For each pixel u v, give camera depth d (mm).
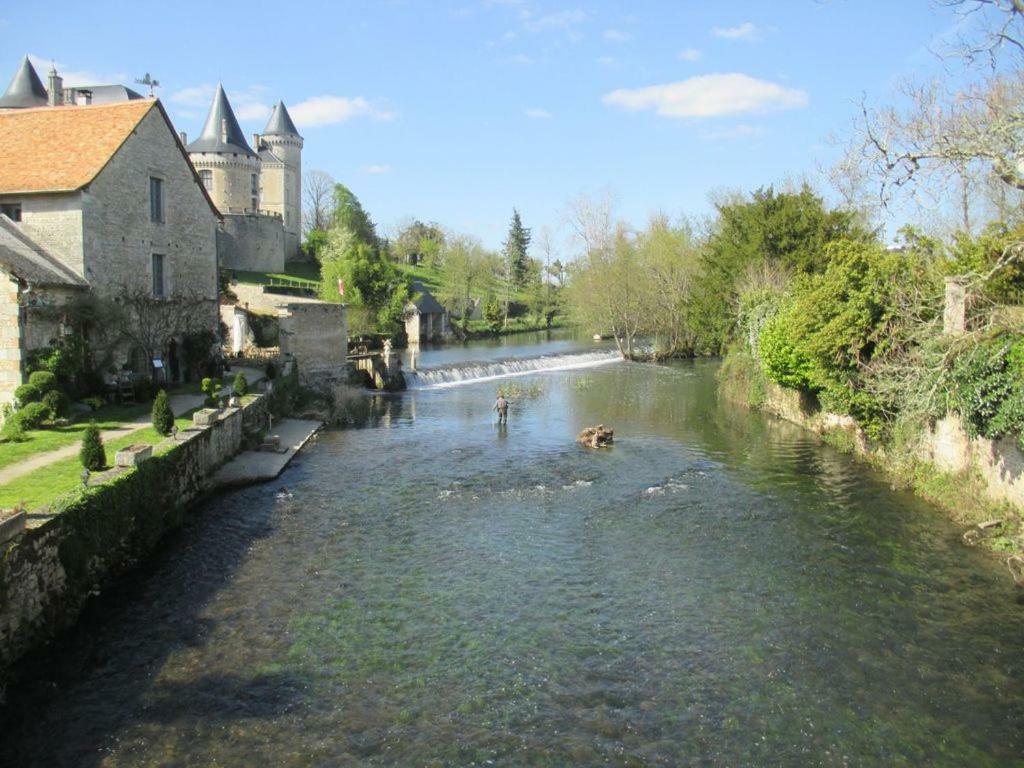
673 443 28203
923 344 20219
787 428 31094
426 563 16172
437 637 12906
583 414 35062
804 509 19641
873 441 24281
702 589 14820
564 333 91125
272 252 88000
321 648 12492
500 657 12242
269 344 53500
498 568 15914
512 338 83500
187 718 10523
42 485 15695
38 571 12156
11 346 22328
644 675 11727
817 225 46938
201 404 27172
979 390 17328
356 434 30359
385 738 10117
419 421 33406
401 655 12289
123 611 13703
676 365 57688
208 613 13695
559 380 48031
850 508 19672
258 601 14234
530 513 19609
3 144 28922
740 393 38344
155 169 31281
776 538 17531
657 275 63188
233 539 17547
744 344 39812
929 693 11219
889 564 15898
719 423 32500
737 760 9711
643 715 10672
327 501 20625
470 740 10078
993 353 17000
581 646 12617
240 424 25641
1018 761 9727
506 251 115938
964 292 18688
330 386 40031
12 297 22219
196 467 20359
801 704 10945
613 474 23500
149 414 24453
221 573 15531
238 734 10172
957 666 11938
